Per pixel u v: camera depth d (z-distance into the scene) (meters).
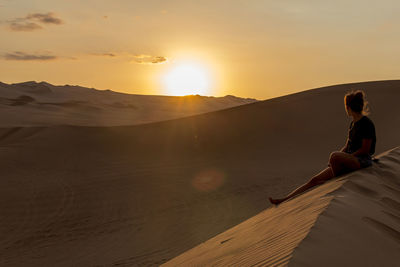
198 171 18.98
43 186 16.25
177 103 168.88
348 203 2.88
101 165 20.41
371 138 4.54
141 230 11.22
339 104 30.64
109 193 15.30
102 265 8.62
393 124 25.69
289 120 29.12
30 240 10.72
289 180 16.72
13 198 14.58
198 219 12.01
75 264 8.83
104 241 10.48
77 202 14.20
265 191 14.97
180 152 23.89
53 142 25.66
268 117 30.28
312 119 28.72
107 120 83.62
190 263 3.29
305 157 21.80
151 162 21.25
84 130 29.11
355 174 4.12
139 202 14.11
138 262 8.64
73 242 10.49
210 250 3.57
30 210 13.35
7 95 112.19
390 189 3.91
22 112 76.56
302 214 2.89
